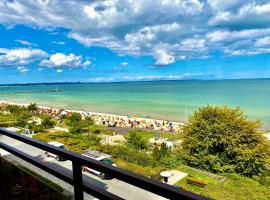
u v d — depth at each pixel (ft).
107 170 4.89
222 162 50.85
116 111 203.82
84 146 63.00
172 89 503.20
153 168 40.86
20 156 7.84
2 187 9.99
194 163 52.47
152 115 177.37
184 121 147.02
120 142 80.07
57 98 350.02
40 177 8.04
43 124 103.76
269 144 51.52
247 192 31.81
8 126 94.17
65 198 7.06
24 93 491.31
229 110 55.93
